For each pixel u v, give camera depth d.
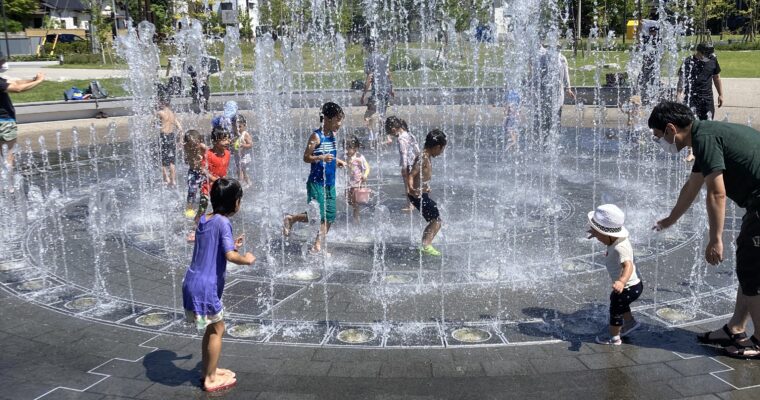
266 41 15.17
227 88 23.20
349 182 7.73
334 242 7.01
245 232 7.46
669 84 14.85
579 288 5.55
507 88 13.73
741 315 4.31
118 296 5.57
